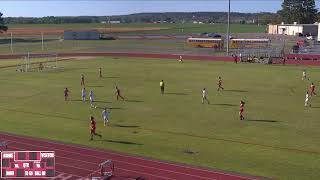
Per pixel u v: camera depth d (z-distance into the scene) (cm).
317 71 7688
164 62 9338
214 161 3005
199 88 5991
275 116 4338
